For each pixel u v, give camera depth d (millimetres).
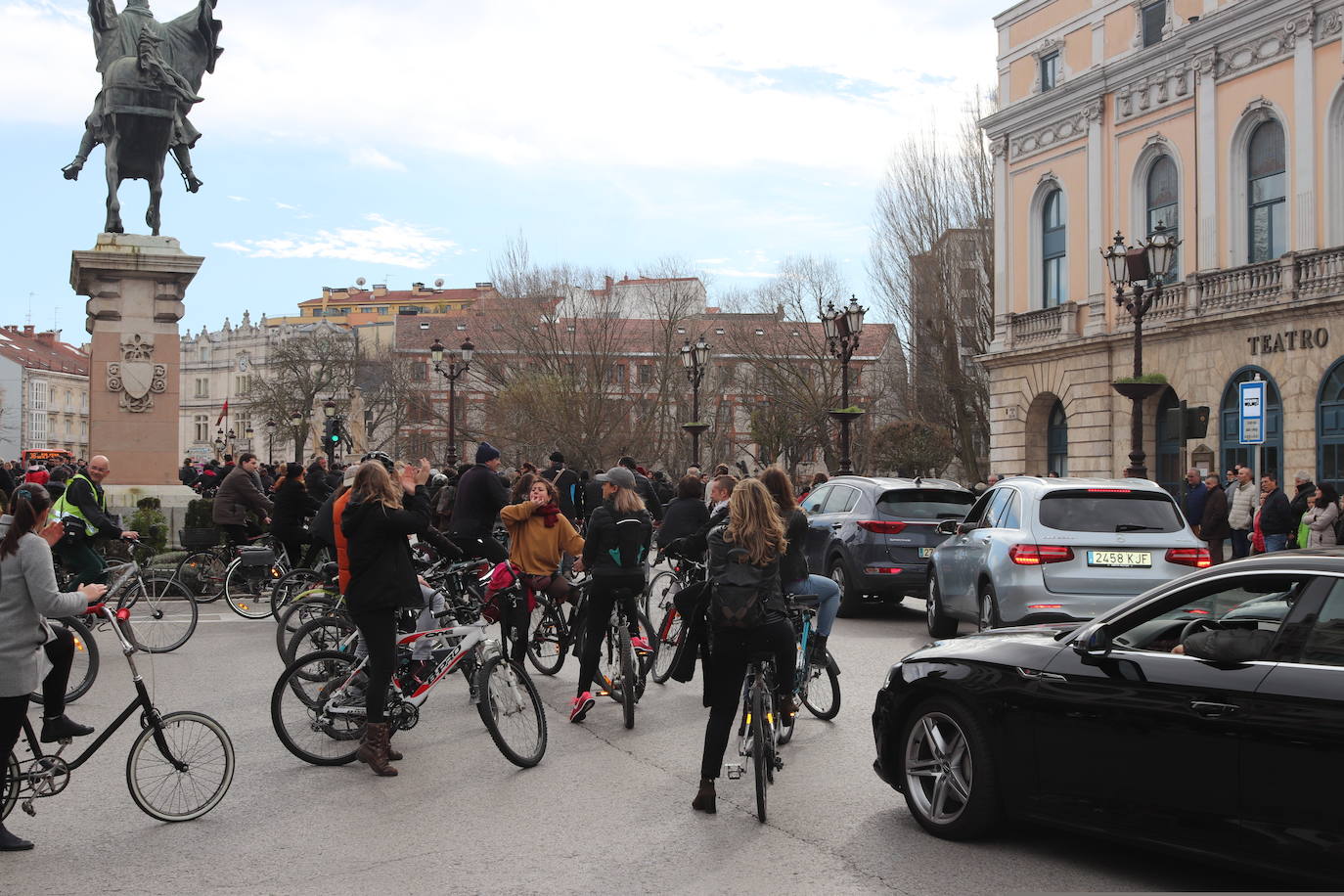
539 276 63000
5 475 17328
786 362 61219
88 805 6922
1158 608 5512
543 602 11391
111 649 12688
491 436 62156
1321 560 5047
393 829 6383
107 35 21875
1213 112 29578
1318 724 4695
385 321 124250
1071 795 5582
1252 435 17391
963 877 5508
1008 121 37312
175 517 21250
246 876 5602
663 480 34875
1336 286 25562
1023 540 11344
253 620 15492
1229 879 5457
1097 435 33281
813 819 6531
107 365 21625
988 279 44500
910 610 17016
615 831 6305
